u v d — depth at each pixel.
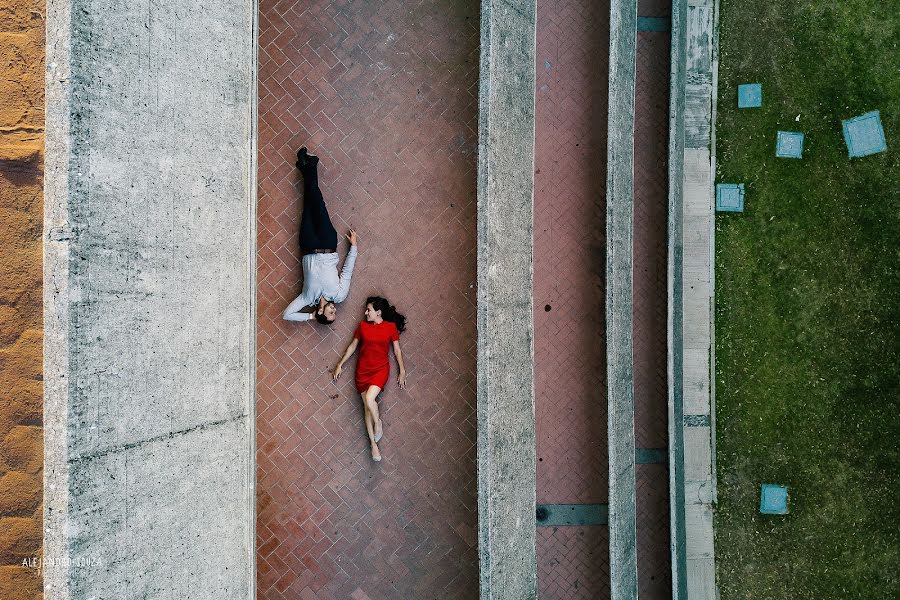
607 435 7.36
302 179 7.52
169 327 5.57
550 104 7.97
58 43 4.69
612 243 7.04
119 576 5.04
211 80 6.01
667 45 8.39
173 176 5.60
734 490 8.93
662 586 8.20
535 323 7.90
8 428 6.06
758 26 9.03
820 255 9.02
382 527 7.52
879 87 9.04
